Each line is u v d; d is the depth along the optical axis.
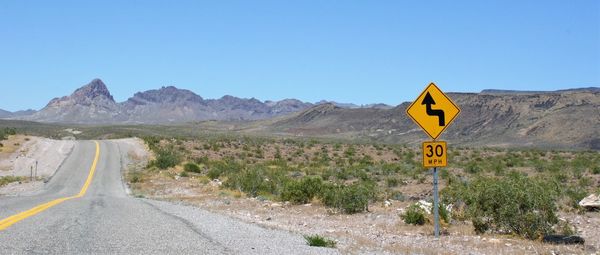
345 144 100.50
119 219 16.16
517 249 12.91
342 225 18.06
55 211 18.50
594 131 164.38
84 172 59.06
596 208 19.94
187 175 53.72
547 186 16.38
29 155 70.12
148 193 41.41
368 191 23.73
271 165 66.31
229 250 11.20
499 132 196.38
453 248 13.16
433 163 14.44
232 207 25.23
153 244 11.55
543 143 168.00
